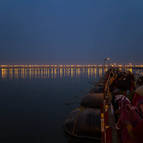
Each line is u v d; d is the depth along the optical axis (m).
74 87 31.45
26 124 9.93
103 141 2.44
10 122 10.41
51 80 47.06
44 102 17.50
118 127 2.03
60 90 27.34
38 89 28.70
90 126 6.92
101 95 10.16
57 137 7.56
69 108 14.50
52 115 12.15
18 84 36.97
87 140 6.84
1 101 18.19
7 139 7.69
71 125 7.59
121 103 2.56
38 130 8.82
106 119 2.66
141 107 1.88
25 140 7.53
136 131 1.24
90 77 57.81
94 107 8.89
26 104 16.52
